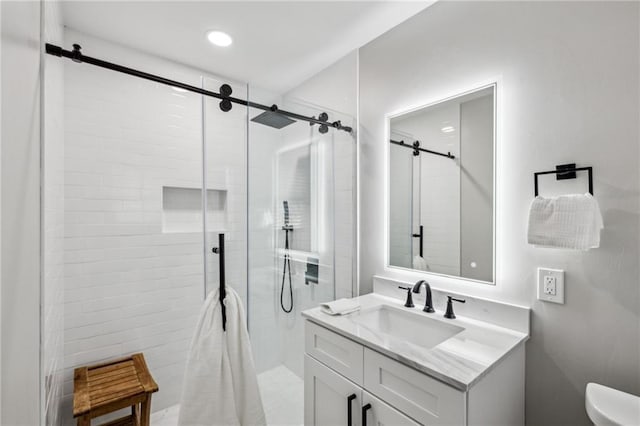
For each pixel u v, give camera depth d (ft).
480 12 4.54
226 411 5.03
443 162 5.05
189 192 7.55
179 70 7.15
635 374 3.21
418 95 5.41
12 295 1.21
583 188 3.57
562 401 3.68
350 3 5.16
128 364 6.11
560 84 3.75
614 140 3.36
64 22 5.63
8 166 1.15
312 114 6.49
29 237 1.68
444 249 5.02
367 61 6.37
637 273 3.21
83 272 6.00
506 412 3.53
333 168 6.52
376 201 6.20
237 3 5.13
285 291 6.20
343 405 4.15
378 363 3.67
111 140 6.30
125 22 5.65
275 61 7.07
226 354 5.22
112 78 6.31
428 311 4.78
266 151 6.10
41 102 2.26
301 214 6.34
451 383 2.92
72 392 5.83
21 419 1.40
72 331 5.88
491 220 4.43
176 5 5.21
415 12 5.42
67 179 5.81
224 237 5.74
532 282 3.96
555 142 3.79
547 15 3.86
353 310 4.92
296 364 6.29
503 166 4.28
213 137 6.64
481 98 4.57
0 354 1.00
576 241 3.28
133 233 6.55
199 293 7.38
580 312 3.56
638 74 3.22
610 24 3.39
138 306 6.60
